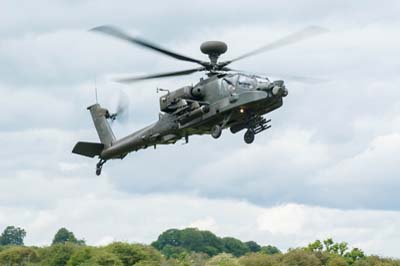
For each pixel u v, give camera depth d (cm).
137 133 8188
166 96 7594
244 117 7212
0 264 14450
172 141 7831
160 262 14712
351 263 14725
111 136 8675
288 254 14888
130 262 14338
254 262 14962
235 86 7162
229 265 15262
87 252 14250
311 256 14688
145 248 14775
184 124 7506
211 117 7300
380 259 14700
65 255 14500
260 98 7012
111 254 14250
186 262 15588
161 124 7750
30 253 14762
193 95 7431
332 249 15050
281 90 7012
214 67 7375
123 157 8675
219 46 7294
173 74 7231
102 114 8762
